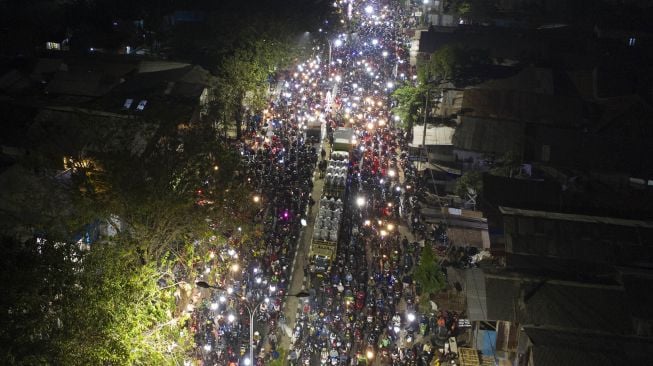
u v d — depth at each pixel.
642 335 34.88
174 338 33.38
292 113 78.69
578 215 46.59
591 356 31.97
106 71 76.00
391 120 77.62
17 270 23.67
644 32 95.94
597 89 73.44
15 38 88.38
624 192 54.69
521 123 64.25
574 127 65.69
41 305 24.83
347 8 120.44
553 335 33.72
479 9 107.81
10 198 37.50
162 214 35.25
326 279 46.75
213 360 37.56
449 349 39.31
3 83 72.69
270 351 38.97
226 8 100.31
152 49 95.50
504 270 39.75
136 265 34.06
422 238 53.53
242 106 73.88
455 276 42.59
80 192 34.19
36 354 22.75
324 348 39.12
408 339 40.72
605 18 99.19
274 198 57.28
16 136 53.75
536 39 89.56
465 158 62.88
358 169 63.47
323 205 52.06
